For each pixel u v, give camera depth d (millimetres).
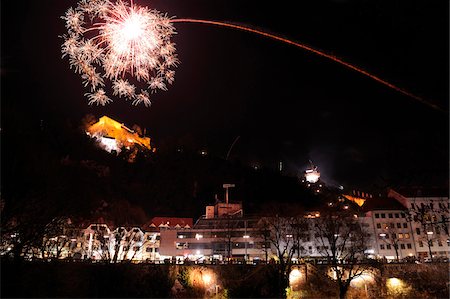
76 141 148875
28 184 32219
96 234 79938
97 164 144625
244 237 95375
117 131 194875
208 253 95375
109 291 46656
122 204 113375
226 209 114125
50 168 36594
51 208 35094
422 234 94625
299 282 64625
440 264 63844
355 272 60688
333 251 71500
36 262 39562
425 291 60406
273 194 171125
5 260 32719
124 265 50531
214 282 60031
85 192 45406
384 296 61438
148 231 101375
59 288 41312
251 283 58219
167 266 56719
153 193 157250
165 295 53031
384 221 97750
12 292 33062
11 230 31875
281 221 90062
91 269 47719
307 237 89000
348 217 89875
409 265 65125
